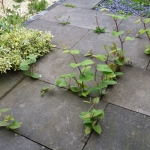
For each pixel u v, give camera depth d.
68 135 1.84
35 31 3.02
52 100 2.17
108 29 3.26
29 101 2.18
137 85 2.27
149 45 2.77
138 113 1.99
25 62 2.40
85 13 3.74
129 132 1.83
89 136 1.82
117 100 2.12
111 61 2.61
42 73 2.51
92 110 1.86
